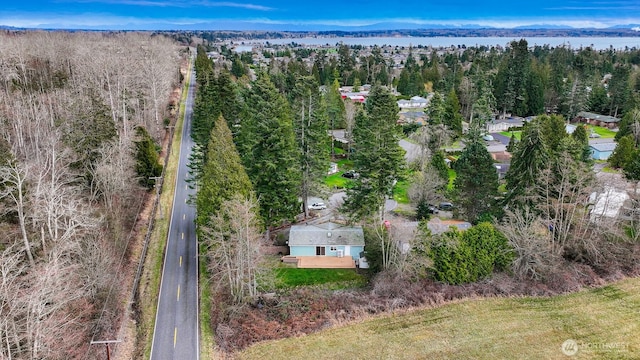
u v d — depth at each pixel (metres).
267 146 42.62
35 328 25.44
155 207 50.28
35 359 23.83
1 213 31.38
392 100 52.00
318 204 54.06
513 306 35.50
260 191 42.75
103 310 31.33
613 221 41.47
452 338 31.86
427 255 37.19
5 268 25.67
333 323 33.31
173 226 47.19
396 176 42.84
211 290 36.69
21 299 24.00
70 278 31.73
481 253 37.62
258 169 42.94
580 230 41.53
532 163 43.47
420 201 50.50
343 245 42.28
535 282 38.00
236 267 35.06
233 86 71.69
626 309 35.00
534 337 32.03
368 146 43.22
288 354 30.22
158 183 52.56
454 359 29.91
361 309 34.47
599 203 46.28
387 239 38.41
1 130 52.41
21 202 29.83
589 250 39.94
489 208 47.28
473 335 32.19
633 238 43.91
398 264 37.28
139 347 30.69
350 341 31.53
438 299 35.75
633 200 43.66
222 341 31.17
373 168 41.75
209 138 50.88
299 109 47.28
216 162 38.16
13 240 31.56
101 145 45.09
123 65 76.00
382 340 31.66
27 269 29.72
